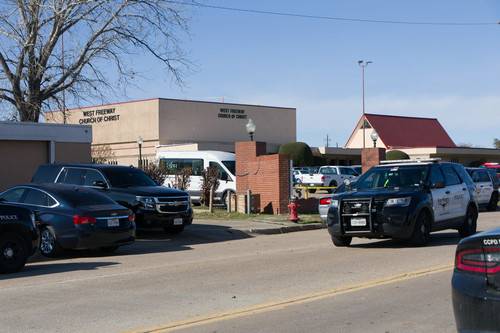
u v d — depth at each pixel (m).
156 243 17.75
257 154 25.94
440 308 8.30
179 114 58.91
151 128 58.09
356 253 14.21
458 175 17.20
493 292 5.47
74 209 14.75
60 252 15.20
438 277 10.63
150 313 8.34
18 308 8.80
